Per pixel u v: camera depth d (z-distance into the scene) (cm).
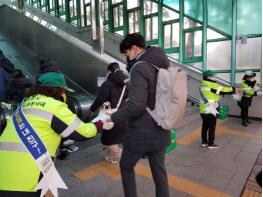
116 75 347
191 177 363
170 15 892
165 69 222
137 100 208
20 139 171
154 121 221
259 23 745
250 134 599
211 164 412
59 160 411
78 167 384
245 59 779
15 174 166
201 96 483
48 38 862
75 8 1191
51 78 186
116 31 1059
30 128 171
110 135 363
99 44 707
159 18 910
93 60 676
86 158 420
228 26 793
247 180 360
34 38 948
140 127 221
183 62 884
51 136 177
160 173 233
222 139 556
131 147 227
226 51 806
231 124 705
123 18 1022
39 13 1355
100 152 448
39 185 171
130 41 232
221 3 793
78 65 733
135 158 230
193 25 852
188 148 488
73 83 754
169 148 298
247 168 397
